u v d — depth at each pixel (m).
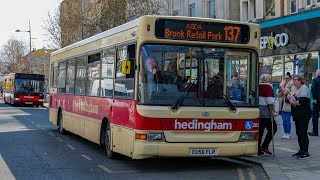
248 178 9.44
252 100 10.27
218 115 9.88
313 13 22.41
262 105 11.79
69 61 16.50
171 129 9.59
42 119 27.17
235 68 10.20
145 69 9.70
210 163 11.34
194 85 9.86
